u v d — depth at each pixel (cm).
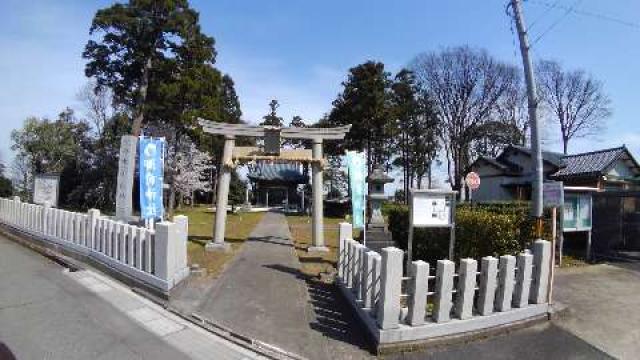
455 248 855
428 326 539
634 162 2248
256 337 558
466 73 3484
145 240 733
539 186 995
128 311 632
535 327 621
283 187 3928
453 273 560
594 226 1177
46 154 3222
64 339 528
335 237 1548
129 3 2175
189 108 2331
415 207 701
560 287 822
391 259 522
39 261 952
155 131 2656
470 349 543
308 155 1214
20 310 623
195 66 2289
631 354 553
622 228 1180
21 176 3681
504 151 2875
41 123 3244
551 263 657
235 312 639
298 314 644
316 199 1202
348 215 2316
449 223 712
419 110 3391
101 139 2956
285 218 2559
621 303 735
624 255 1119
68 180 2962
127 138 1209
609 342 584
